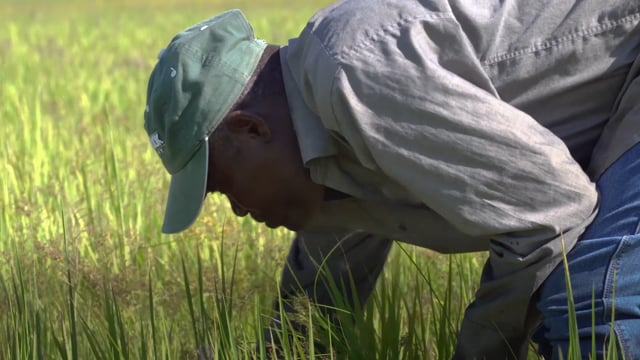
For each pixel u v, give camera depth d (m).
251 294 2.95
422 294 2.91
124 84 9.32
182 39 2.12
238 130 2.09
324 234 2.53
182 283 3.16
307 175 2.13
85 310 2.94
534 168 1.90
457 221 1.94
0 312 2.79
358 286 2.64
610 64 2.04
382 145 1.94
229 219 3.71
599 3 2.03
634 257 1.91
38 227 3.76
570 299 1.89
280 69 2.12
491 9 2.05
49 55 12.61
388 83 1.92
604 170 2.03
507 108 1.92
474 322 2.13
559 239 1.94
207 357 2.40
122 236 3.58
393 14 1.97
